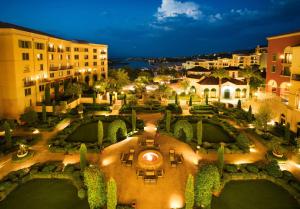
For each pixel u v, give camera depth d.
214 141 38.19
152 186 25.70
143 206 22.67
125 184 26.06
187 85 75.81
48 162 31.12
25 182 26.64
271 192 24.75
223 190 24.98
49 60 63.34
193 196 20.20
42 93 58.94
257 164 30.44
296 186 24.83
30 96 53.56
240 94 69.12
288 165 30.23
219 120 47.03
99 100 65.88
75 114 52.56
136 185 25.89
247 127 44.50
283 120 43.00
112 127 35.91
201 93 69.62
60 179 27.20
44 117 45.28
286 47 49.31
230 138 39.28
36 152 34.19
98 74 92.25
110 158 31.80
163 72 135.88
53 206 22.81
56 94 62.50
